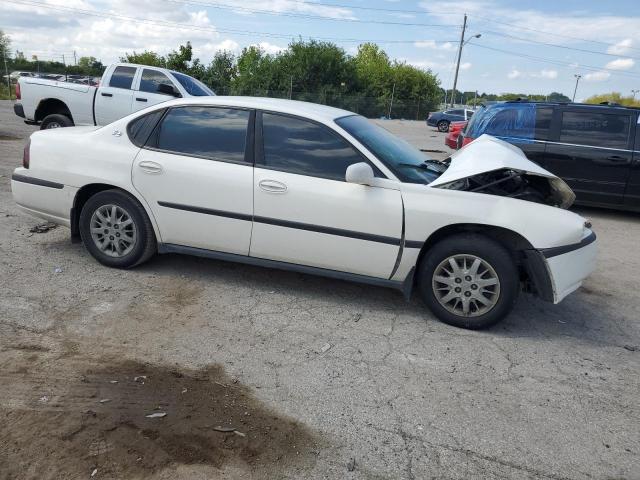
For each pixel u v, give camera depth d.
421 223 4.04
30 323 3.81
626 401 3.35
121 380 3.20
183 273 4.93
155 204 4.59
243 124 4.46
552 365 3.74
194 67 44.97
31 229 5.89
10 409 2.86
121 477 2.46
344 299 4.62
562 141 8.60
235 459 2.62
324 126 4.32
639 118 8.36
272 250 4.39
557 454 2.81
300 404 3.10
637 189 8.37
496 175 4.62
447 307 4.20
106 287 4.50
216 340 3.77
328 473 2.58
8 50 48.25
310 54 47.09
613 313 4.76
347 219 4.14
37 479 2.41
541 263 3.98
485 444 2.86
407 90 55.31
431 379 3.45
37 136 5.01
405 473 2.61
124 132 4.73
